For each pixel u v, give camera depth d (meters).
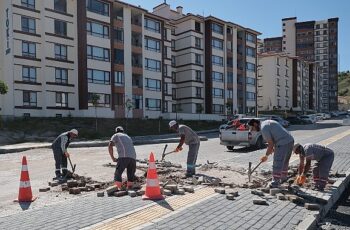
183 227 5.78
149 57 54.28
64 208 7.08
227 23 65.56
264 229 5.76
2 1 42.69
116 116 49.12
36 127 36.69
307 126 49.81
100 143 25.02
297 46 125.44
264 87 89.25
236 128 21.23
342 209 7.68
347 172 10.75
